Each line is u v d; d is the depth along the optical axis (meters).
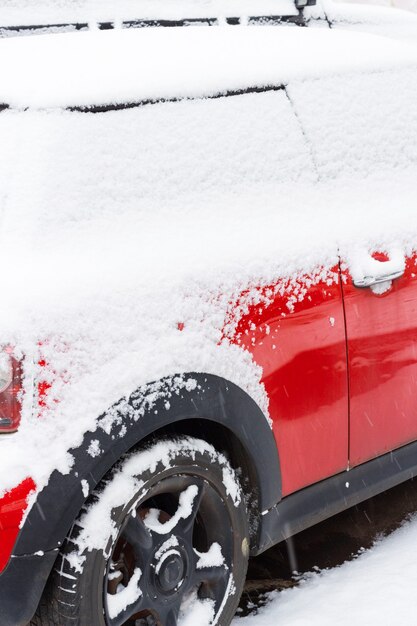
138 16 4.64
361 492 3.33
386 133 3.58
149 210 2.72
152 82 2.84
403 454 3.50
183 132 2.87
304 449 3.04
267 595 3.27
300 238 3.02
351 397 3.17
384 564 3.42
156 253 2.65
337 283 3.08
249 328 2.78
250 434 2.80
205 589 2.85
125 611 2.54
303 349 2.96
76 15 4.46
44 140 2.56
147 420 2.47
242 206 2.96
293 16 5.17
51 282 2.41
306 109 3.28
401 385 3.38
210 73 3.02
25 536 2.30
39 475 2.29
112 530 2.46
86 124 2.64
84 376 2.38
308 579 3.38
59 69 2.76
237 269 2.77
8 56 2.89
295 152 3.19
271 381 2.86
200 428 2.86
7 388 2.29
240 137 3.03
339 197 3.29
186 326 2.61
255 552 3.02
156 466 2.56
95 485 2.39
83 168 2.60
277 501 2.99
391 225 3.34
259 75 3.15
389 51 3.75
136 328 2.50
